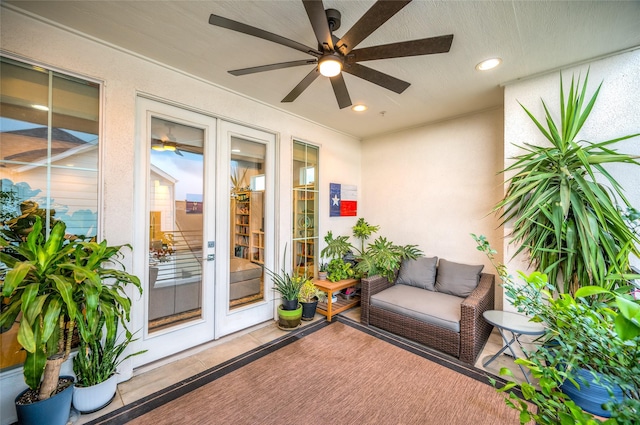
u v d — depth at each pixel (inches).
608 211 71.7
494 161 124.1
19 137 67.9
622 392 25.9
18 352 66.6
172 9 65.7
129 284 84.0
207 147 104.0
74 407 67.8
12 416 64.8
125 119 82.0
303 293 126.4
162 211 93.7
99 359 71.2
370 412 70.3
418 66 89.0
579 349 30.2
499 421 67.4
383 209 166.2
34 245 59.1
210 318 104.8
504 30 71.2
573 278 80.9
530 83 95.6
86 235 76.3
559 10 63.9
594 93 83.8
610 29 70.1
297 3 64.0
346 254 157.6
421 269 134.0
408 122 145.2
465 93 109.0
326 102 118.8
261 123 119.3
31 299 53.9
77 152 75.4
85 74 75.2
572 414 24.8
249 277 118.9
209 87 102.2
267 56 85.7
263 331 114.9
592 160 74.4
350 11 65.9
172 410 70.3
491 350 101.0
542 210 79.2
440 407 72.1
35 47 68.2
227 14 67.4
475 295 101.9
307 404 72.9
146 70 86.5
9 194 66.7
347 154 167.8
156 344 91.2
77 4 63.9
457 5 62.9
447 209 139.6
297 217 137.7
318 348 101.6
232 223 112.0
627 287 62.4
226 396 75.6
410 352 99.2
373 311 119.2
